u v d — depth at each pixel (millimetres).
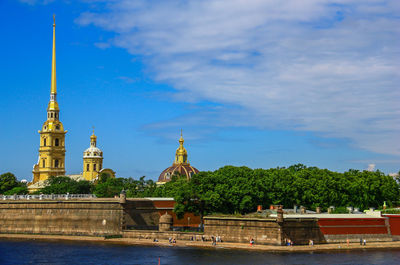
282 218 131500
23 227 175625
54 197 180875
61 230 169500
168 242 147250
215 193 151500
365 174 187125
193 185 158625
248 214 148000
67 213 170000
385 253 125375
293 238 133625
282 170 178000
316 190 167000
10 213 179125
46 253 131250
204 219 145625
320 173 179875
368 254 123812
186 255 123750
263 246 132000
